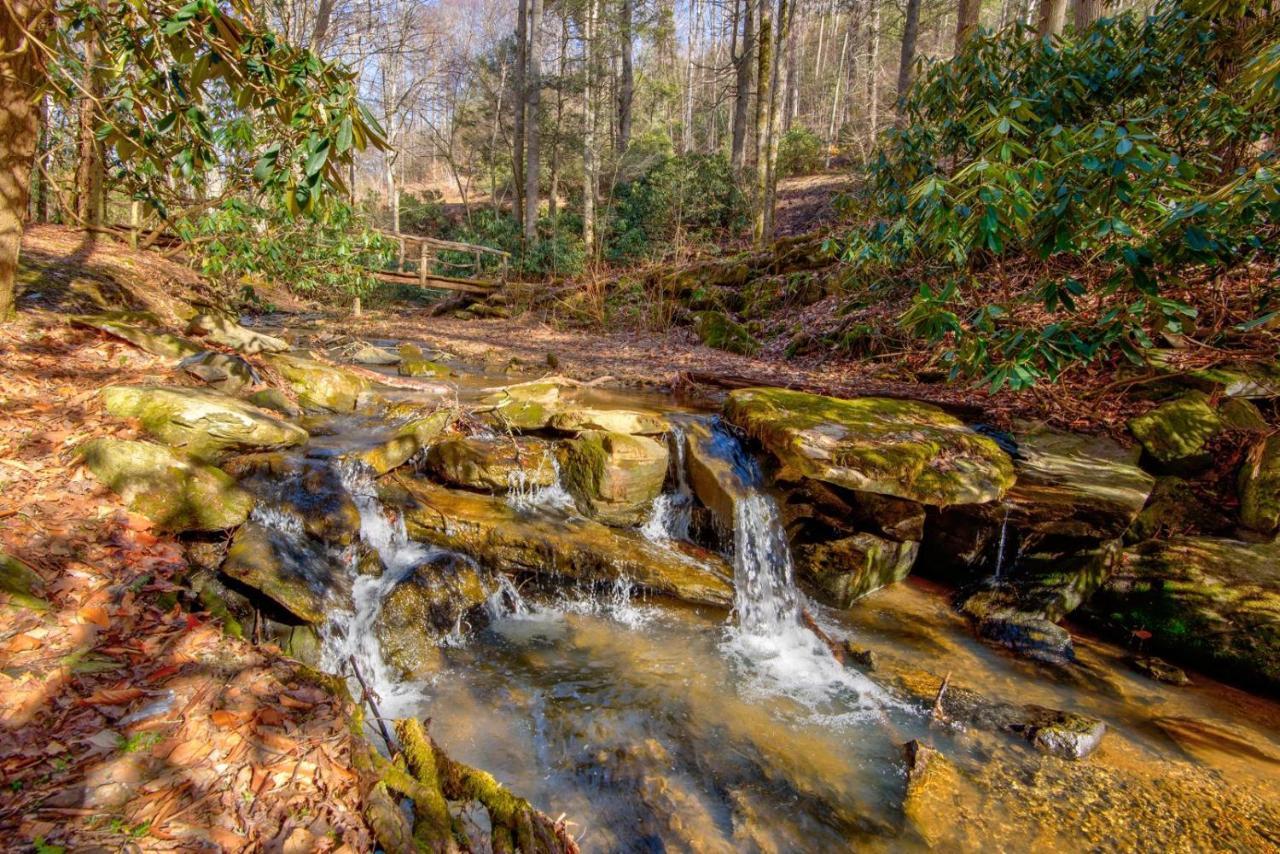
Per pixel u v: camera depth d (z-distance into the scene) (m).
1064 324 3.31
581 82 17.70
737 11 20.06
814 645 3.76
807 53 29.31
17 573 2.16
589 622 3.83
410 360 7.33
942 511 4.55
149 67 2.81
